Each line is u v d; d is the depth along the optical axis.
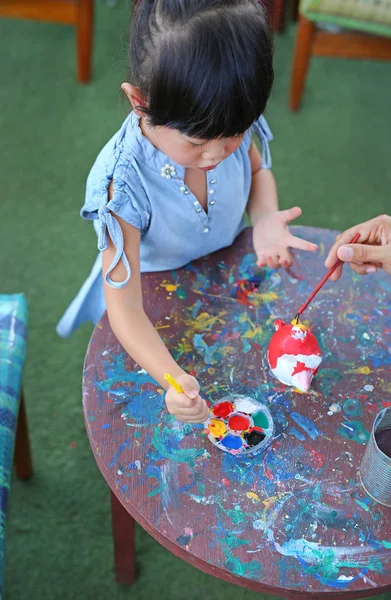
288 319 1.10
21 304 1.27
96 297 1.34
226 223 1.16
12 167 2.12
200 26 0.80
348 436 0.95
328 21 2.03
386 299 1.14
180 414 0.89
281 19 2.53
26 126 2.24
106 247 1.00
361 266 1.11
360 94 2.44
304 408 0.98
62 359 1.70
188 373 1.02
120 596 1.35
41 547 1.41
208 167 0.93
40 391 1.64
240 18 0.81
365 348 1.06
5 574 1.37
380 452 0.83
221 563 0.82
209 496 0.88
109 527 1.44
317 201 2.08
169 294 1.12
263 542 0.84
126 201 1.01
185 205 1.08
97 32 2.56
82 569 1.38
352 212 2.06
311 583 0.81
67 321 1.38
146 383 1.00
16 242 1.93
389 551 0.84
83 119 2.27
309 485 0.90
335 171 2.18
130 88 0.88
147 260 1.17
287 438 0.95
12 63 2.45
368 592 0.82
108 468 0.90
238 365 1.03
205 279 1.15
